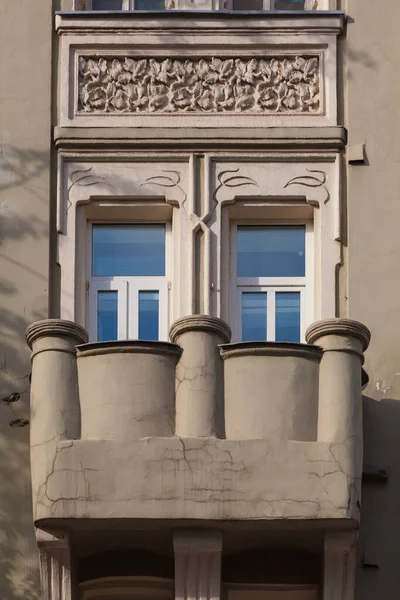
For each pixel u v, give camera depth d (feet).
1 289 78.48
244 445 70.90
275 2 85.15
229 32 82.28
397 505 75.00
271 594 73.56
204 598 71.00
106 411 71.56
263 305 80.02
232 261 80.43
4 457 75.82
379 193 79.97
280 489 70.49
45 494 70.64
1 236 79.30
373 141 80.74
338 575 71.87
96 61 82.28
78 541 72.43
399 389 76.89
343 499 70.44
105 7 84.89
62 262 79.20
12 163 80.48
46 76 81.87
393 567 74.08
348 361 72.43
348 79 81.76
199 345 72.28
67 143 80.64
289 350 72.28
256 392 71.77
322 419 71.77
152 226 81.30
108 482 70.49
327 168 80.64
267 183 80.33
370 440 76.07
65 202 80.02
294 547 73.00
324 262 79.15
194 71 82.02
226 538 72.13
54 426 71.56
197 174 80.48
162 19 82.43
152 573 73.15
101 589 73.67
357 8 82.69
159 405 71.61
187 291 78.95
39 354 72.79
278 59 82.23
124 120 81.15
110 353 72.28
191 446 70.74
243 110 81.41
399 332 77.82
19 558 74.43
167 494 70.33
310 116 81.30
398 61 81.97
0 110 81.30
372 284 78.54
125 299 80.07
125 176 80.48
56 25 82.64
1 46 82.33
